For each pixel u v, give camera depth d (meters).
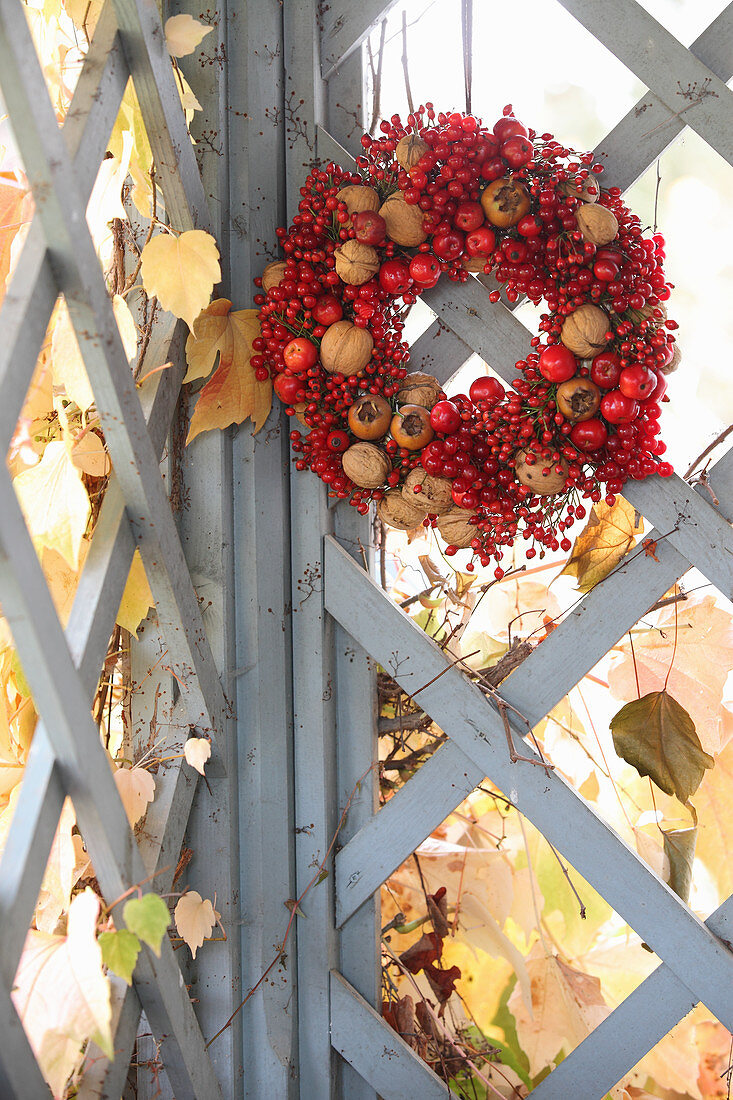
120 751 1.44
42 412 1.34
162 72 1.28
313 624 1.48
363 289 1.37
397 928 1.55
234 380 1.39
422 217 1.36
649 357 1.32
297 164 1.45
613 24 1.37
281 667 1.47
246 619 1.45
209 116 1.40
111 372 1.23
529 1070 1.58
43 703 1.17
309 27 1.44
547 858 1.60
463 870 1.61
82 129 1.21
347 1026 1.48
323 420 1.40
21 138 1.16
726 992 1.40
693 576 1.53
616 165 1.38
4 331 1.16
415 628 1.45
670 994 1.41
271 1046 1.45
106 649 1.26
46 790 1.18
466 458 1.36
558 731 1.57
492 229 1.36
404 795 1.46
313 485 1.47
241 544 1.44
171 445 1.42
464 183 1.34
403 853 1.47
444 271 1.40
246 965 1.45
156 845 1.36
